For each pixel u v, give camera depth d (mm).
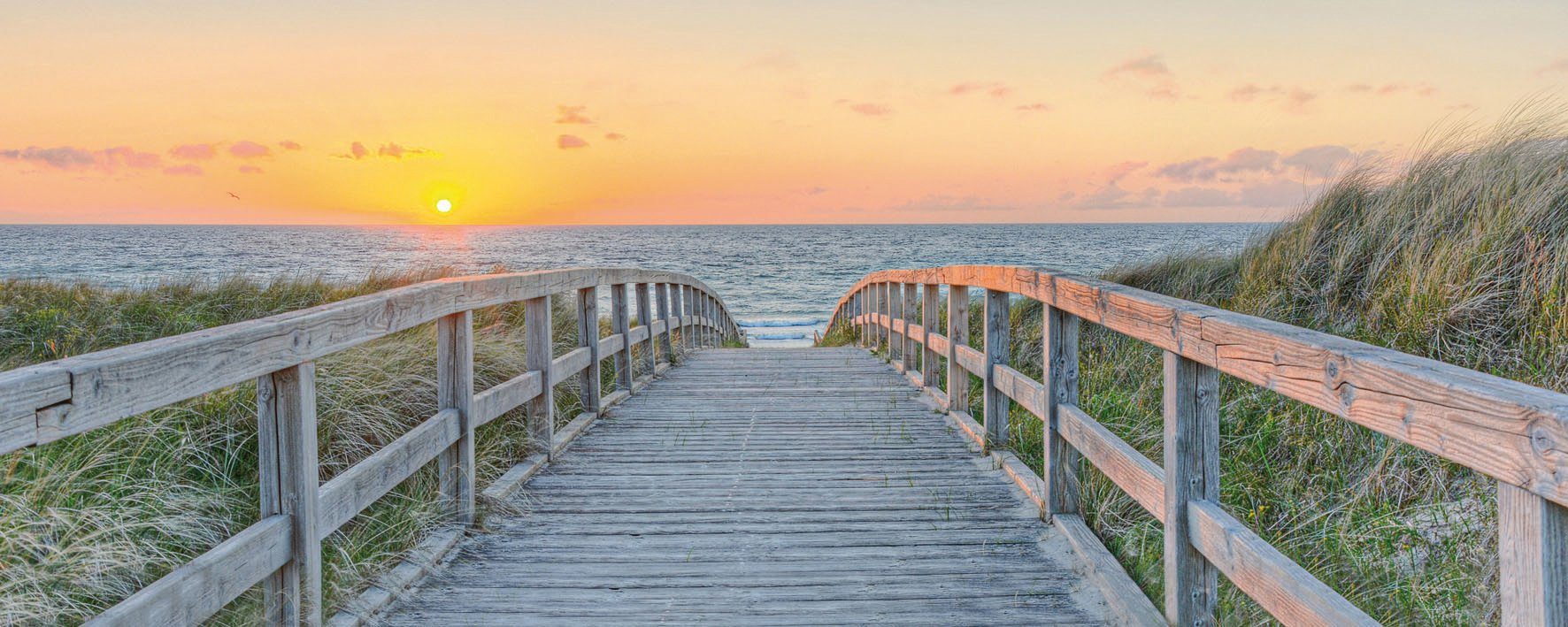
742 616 2758
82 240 87312
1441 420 1418
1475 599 2668
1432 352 4281
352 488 2693
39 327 5770
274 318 2297
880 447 5027
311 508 2400
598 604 2854
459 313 3533
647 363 7934
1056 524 3521
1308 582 1880
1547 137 5352
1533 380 3768
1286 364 1902
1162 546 3203
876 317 10281
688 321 10711
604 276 6246
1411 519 3285
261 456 2348
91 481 2949
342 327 2557
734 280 47188
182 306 7012
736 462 4703
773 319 26344
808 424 5676
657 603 2857
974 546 3377
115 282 8453
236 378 2061
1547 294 4039
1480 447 1329
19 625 2201
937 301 6926
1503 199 4852
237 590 2100
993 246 72938
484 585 3010
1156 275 8094
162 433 3473
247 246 71625
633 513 3816
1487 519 3035
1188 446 2484
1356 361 1645
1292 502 3586
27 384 1459
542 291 4668
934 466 4570
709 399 6715
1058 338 3568
